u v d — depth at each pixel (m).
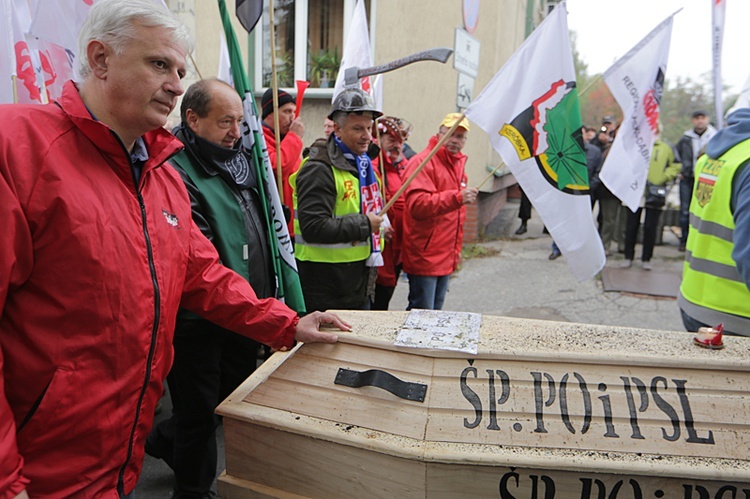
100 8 1.32
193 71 6.39
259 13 2.81
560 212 3.00
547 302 5.92
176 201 1.64
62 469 1.34
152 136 1.51
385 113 7.36
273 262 2.55
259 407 1.80
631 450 1.57
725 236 2.55
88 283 1.29
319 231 2.95
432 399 1.70
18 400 1.30
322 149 3.04
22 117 1.27
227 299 1.83
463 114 3.05
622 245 8.39
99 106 1.37
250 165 2.51
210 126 2.24
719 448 1.56
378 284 4.11
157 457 2.66
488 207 9.93
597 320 5.39
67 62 2.85
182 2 6.16
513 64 3.00
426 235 3.92
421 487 1.59
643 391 1.67
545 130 2.98
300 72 7.77
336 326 1.97
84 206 1.29
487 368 1.75
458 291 6.26
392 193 4.11
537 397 1.68
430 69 7.14
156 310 1.45
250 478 1.82
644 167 3.11
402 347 1.82
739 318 2.54
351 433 1.66
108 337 1.34
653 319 5.43
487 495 1.58
